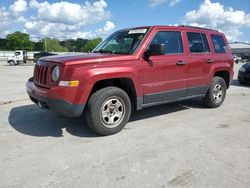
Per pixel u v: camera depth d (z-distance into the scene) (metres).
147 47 4.81
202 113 6.02
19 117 5.59
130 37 5.12
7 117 5.59
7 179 3.06
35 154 3.73
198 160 3.54
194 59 5.64
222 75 6.86
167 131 4.73
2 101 7.21
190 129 4.85
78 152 3.80
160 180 3.04
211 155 3.70
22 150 3.87
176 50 5.37
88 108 4.30
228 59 6.62
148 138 4.37
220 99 6.62
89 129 4.82
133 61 4.60
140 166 3.37
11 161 3.52
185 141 4.24
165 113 5.97
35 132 4.66
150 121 5.34
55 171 3.25
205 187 2.89
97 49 5.56
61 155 3.70
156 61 4.90
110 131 4.48
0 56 56.06
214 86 6.32
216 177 3.10
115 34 5.72
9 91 9.13
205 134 4.58
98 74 4.16
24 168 3.32
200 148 3.95
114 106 4.51
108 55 4.53
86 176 3.12
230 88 10.27
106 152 3.80
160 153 3.77
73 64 4.04
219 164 3.43
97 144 4.11
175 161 3.51
